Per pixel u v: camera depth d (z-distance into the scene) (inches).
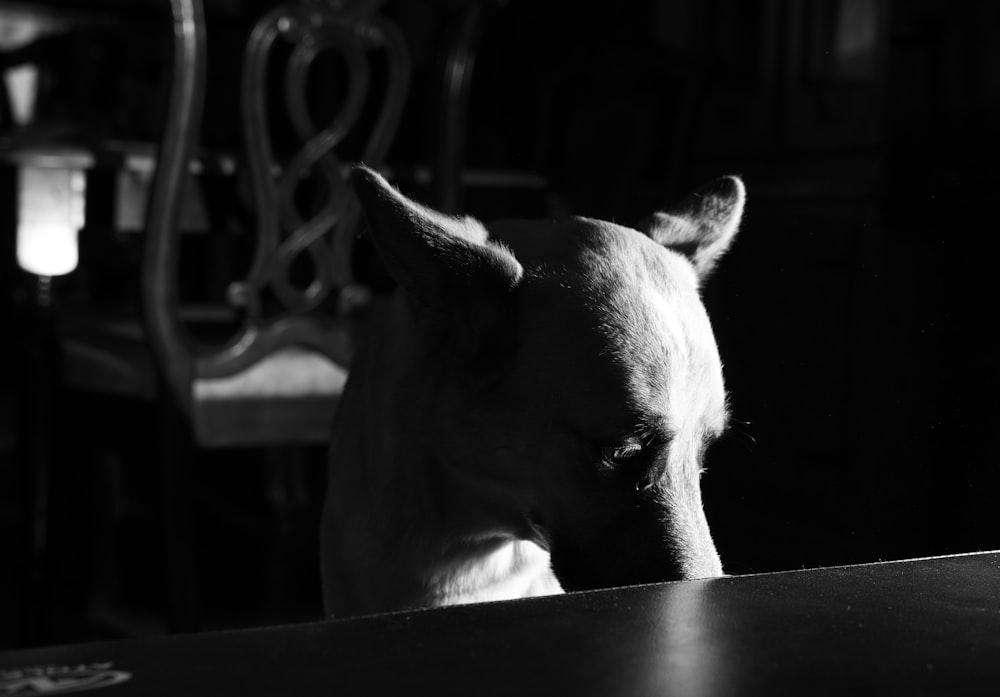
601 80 158.1
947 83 129.4
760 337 124.7
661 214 83.7
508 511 71.8
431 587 74.1
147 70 214.2
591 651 25.3
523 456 68.8
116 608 133.4
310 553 154.2
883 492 86.3
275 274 117.0
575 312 68.0
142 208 120.4
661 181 156.8
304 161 116.8
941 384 91.1
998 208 111.4
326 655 24.8
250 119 112.9
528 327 68.8
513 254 73.0
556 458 67.5
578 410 66.2
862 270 115.6
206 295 167.8
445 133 123.7
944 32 130.1
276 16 111.9
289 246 117.5
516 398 68.7
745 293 129.0
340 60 199.9
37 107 216.4
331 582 77.5
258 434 117.8
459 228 71.3
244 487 190.2
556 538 68.6
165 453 112.1
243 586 139.3
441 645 25.6
